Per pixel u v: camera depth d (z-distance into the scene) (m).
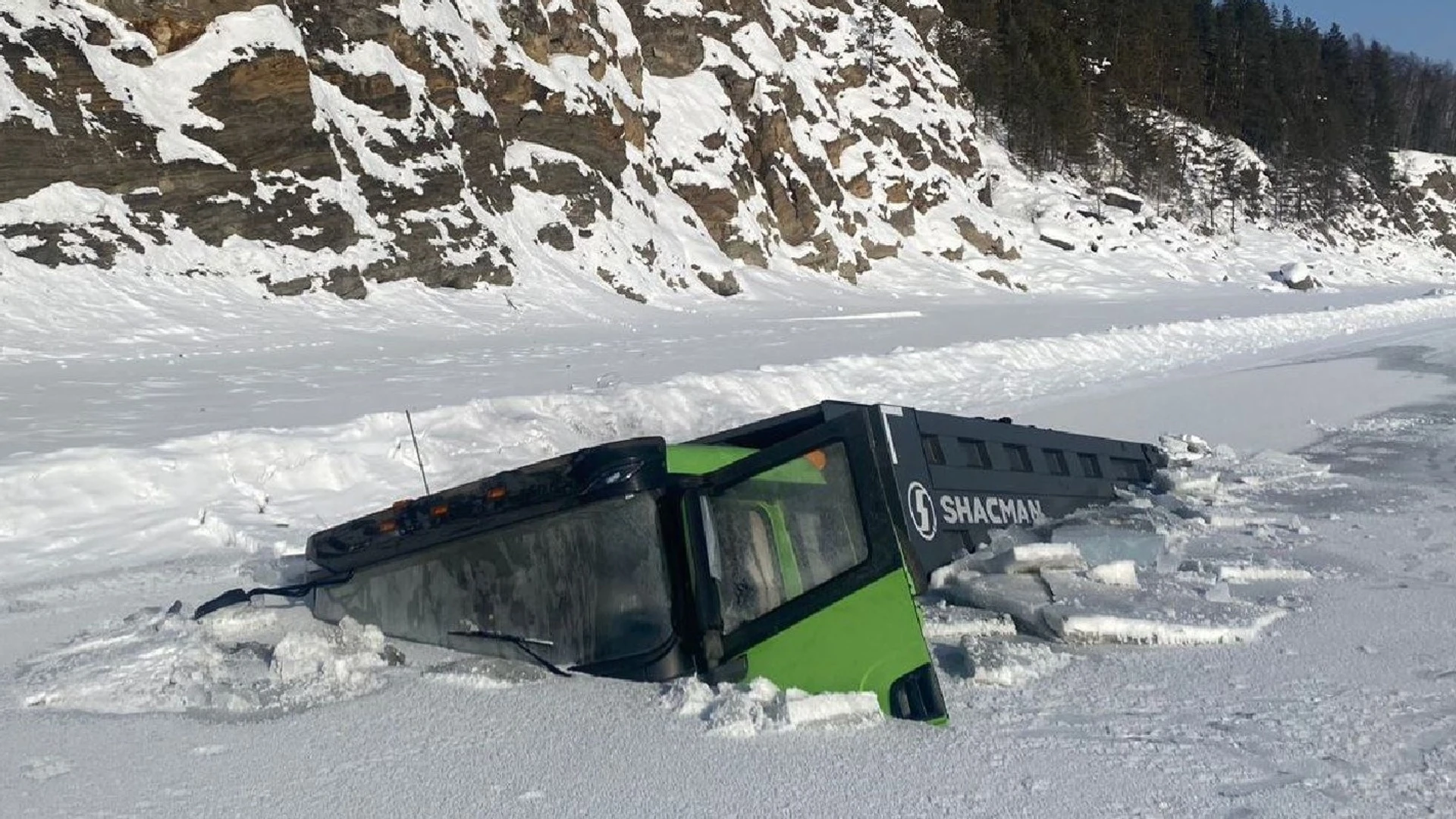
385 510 5.32
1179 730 4.35
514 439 13.00
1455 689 4.86
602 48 38.38
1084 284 58.62
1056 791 3.70
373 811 3.56
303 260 25.59
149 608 6.67
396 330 24.89
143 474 10.01
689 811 3.53
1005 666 4.98
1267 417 16.02
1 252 21.19
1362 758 4.03
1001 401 18.03
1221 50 101.25
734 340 25.77
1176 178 81.44
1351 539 8.39
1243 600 6.46
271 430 11.25
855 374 19.00
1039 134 74.12
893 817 3.49
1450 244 105.56
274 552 8.95
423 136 29.67
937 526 7.32
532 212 33.16
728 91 45.34
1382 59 125.88
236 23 26.03
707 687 4.41
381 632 5.16
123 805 3.63
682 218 39.44
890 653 4.39
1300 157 92.56
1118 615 5.64
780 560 4.56
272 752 4.08
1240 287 65.44
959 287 49.75
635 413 14.69
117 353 19.70
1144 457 10.81
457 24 32.59
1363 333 35.31
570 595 4.81
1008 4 83.06
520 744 4.08
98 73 23.67
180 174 24.28
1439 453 12.68
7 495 9.23
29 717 4.59
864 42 56.53
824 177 47.41
